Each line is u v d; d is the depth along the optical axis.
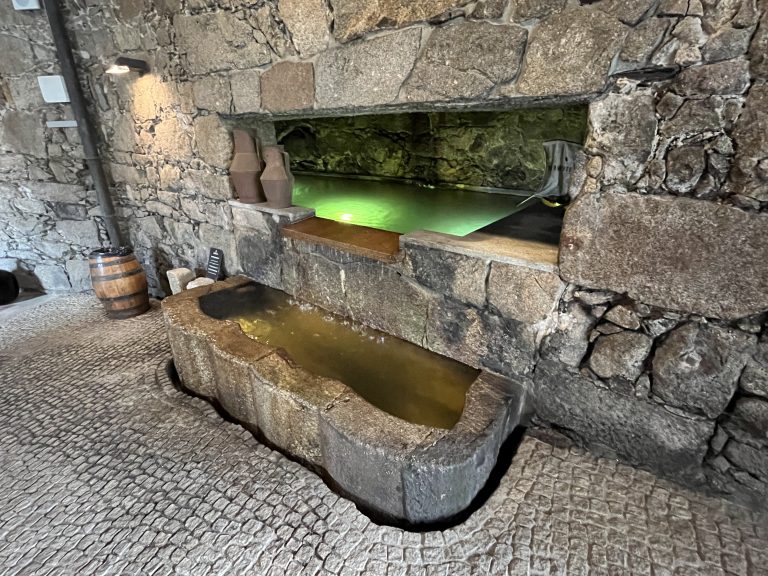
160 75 2.19
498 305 1.40
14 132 2.82
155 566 1.11
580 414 1.37
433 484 1.13
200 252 2.57
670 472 1.27
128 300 2.59
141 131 2.50
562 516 1.18
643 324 1.18
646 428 1.26
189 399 1.78
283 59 1.63
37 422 1.68
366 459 1.19
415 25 1.26
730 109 0.91
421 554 1.11
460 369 1.58
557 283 1.27
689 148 0.98
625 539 1.11
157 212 2.72
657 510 1.18
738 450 1.13
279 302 2.12
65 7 2.43
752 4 0.84
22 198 3.00
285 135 3.85
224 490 1.33
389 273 1.67
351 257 1.78
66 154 2.86
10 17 2.50
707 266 1.03
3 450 1.54
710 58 0.91
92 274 2.52
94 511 1.28
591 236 1.17
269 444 1.58
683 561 1.05
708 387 1.12
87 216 3.03
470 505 1.25
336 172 3.78
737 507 1.17
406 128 3.17
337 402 1.33
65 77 2.52
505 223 1.75
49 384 1.93
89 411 1.73
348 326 1.89
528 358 1.41
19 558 1.14
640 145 1.04
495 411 1.30
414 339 1.71
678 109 0.97
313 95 1.60
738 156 0.93
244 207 2.16
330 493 1.30
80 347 2.26
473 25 1.17
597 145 1.10
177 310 1.89
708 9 0.88
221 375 1.63
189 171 2.35
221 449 1.50
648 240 1.08
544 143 2.26
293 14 1.51
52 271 3.19
